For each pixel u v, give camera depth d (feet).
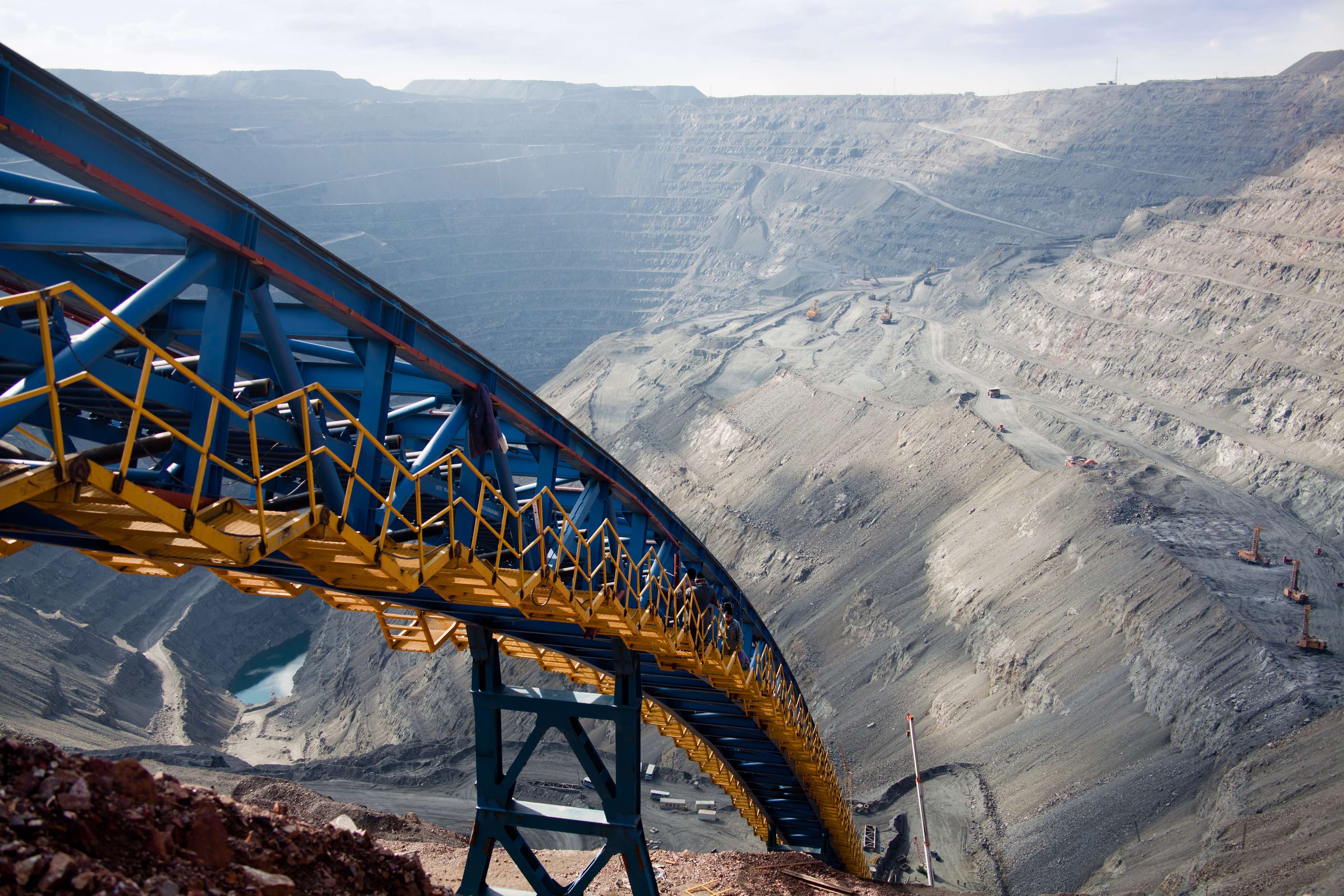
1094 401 400.47
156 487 36.06
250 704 384.47
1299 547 249.55
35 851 23.04
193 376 30.48
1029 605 250.37
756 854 115.03
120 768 28.32
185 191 35.17
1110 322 443.32
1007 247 610.65
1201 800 166.30
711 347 575.79
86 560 417.49
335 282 43.78
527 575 54.80
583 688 306.55
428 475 52.47
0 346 32.86
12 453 32.53
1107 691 209.97
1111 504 271.08
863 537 337.11
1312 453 320.50
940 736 228.22
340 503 42.22
